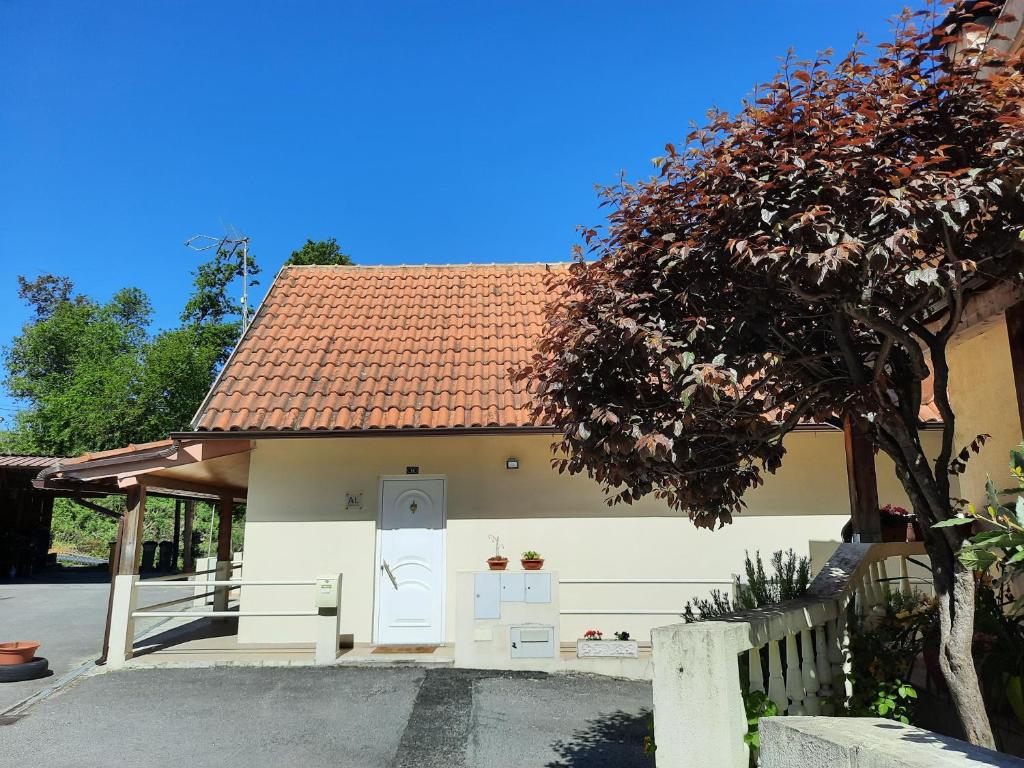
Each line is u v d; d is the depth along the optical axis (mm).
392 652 9805
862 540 6641
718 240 3863
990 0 5219
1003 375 6801
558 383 4238
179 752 6270
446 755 6160
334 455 10938
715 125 4047
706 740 3213
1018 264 3902
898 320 3709
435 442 11031
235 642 10812
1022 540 2549
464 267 16016
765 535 10938
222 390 11055
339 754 6195
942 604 3830
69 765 5996
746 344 4125
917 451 3994
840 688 4680
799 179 3576
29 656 9016
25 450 32500
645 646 10258
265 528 10703
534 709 7469
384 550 10797
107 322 38625
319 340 12688
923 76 3820
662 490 5277
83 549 35062
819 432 10930
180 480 11547
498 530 10867
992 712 4445
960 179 3387
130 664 9289
